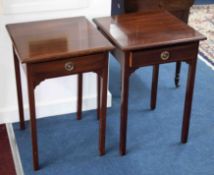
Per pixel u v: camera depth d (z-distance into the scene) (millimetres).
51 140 2230
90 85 2422
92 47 1815
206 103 2602
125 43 1843
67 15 2201
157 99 2621
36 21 2092
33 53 1746
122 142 2086
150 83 2805
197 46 1950
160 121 2410
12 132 2287
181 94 2686
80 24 2062
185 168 2055
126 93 1952
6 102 2312
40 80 1797
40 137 2248
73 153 2141
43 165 2047
